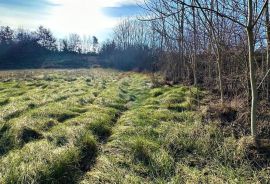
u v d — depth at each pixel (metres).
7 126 7.69
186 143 6.71
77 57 78.81
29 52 74.25
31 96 12.15
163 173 5.58
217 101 10.42
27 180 5.02
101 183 5.21
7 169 5.29
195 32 10.22
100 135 7.63
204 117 8.43
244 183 5.14
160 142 6.88
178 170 5.69
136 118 8.69
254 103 6.23
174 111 9.77
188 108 9.89
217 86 12.26
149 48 33.00
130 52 49.44
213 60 12.37
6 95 13.17
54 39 86.88
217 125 7.78
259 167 5.65
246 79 8.72
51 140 6.75
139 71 31.55
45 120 8.12
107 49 73.06
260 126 7.18
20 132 7.02
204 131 7.27
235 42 9.70
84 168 5.89
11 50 70.81
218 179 5.25
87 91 14.40
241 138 6.54
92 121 8.03
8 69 56.34
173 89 14.07
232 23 9.31
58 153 5.79
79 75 27.75
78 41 91.19
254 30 8.14
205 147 6.47
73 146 6.25
